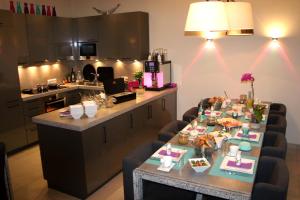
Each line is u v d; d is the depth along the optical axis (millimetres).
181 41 5191
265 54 4555
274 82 4578
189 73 5246
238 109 3879
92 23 5625
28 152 4664
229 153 2422
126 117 3775
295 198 3141
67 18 5691
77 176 3164
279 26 4379
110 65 5965
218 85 5027
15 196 3305
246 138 2807
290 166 3902
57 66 6020
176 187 2186
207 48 4992
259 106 3473
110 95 3951
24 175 3840
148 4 5348
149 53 5500
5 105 4387
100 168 3344
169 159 2225
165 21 5258
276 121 3719
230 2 2656
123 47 5352
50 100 5160
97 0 5910
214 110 3904
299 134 4562
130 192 2521
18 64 4789
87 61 6262
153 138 4598
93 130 3158
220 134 2766
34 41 5043
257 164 2277
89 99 3820
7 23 4320
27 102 4738
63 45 5668
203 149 2371
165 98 4926
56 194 3346
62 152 3201
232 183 1949
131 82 4535
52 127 3193
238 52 4750
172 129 3420
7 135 4469
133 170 2309
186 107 5402
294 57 4371
